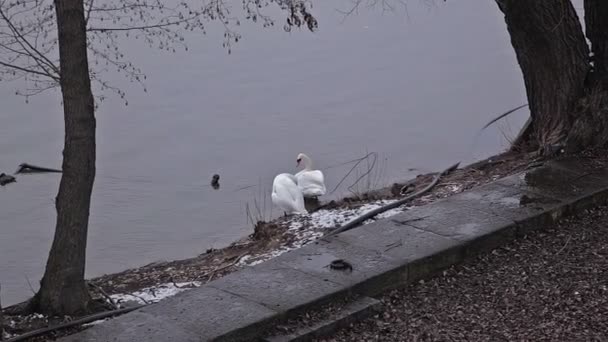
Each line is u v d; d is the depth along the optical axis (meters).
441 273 7.55
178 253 11.81
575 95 10.51
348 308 6.76
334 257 7.47
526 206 8.55
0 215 14.02
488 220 8.21
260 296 6.75
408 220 8.28
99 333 6.26
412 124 18.33
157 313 6.53
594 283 7.25
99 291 8.24
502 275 7.50
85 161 7.15
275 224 10.42
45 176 15.88
